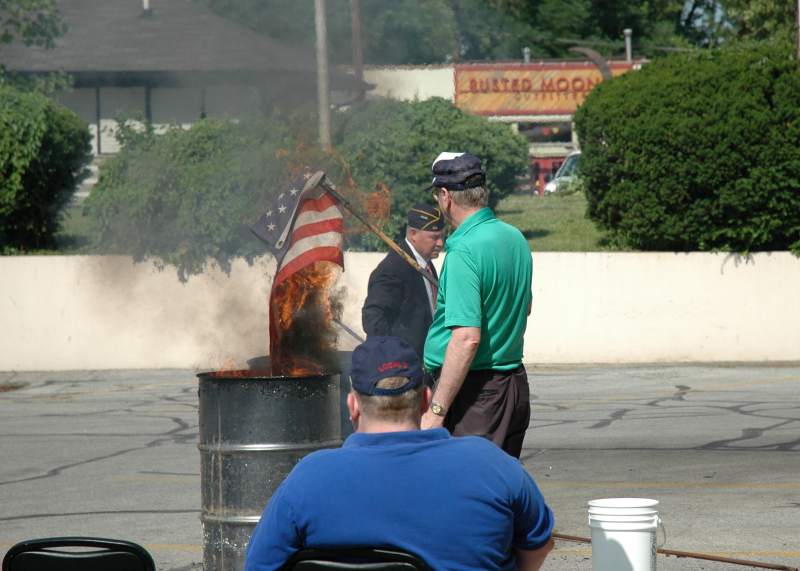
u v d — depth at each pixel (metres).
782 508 16.67
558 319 36.97
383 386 7.09
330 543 6.75
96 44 82.12
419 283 14.78
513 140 44.97
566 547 14.78
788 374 33.34
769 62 35.34
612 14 145.75
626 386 31.78
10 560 7.93
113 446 23.84
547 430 24.58
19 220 41.47
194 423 26.84
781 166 35.06
